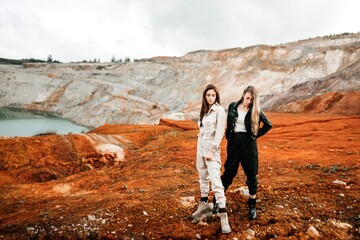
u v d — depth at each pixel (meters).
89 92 74.50
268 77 53.78
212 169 3.75
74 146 12.58
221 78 64.19
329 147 11.57
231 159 3.95
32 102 77.50
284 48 61.62
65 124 57.66
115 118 57.62
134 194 5.48
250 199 3.98
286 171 7.05
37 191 7.57
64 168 11.26
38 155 11.45
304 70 49.62
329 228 3.70
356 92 29.25
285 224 3.77
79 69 99.25
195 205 4.54
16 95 79.38
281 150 11.02
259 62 59.38
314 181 5.57
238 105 3.97
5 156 10.88
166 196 5.04
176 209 4.38
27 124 54.66
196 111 46.88
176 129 21.86
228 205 4.40
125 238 3.51
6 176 9.95
